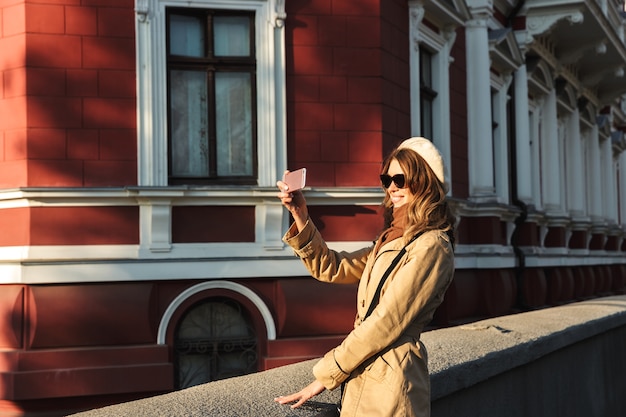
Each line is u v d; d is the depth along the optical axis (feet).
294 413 9.49
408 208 9.43
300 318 29.66
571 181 65.41
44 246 27.76
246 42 30.58
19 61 28.30
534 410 15.99
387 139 31.83
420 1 34.35
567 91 62.69
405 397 8.86
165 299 28.68
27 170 28.04
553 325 17.81
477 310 41.63
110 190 27.96
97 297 27.94
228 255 29.07
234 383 11.20
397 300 8.84
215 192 28.71
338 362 8.99
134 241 28.45
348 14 31.24
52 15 28.50
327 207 30.53
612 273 78.48
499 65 46.65
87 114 28.63
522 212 47.96
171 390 28.17
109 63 28.91
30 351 27.45
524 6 48.42
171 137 29.86
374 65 31.42
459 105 41.39
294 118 30.53
